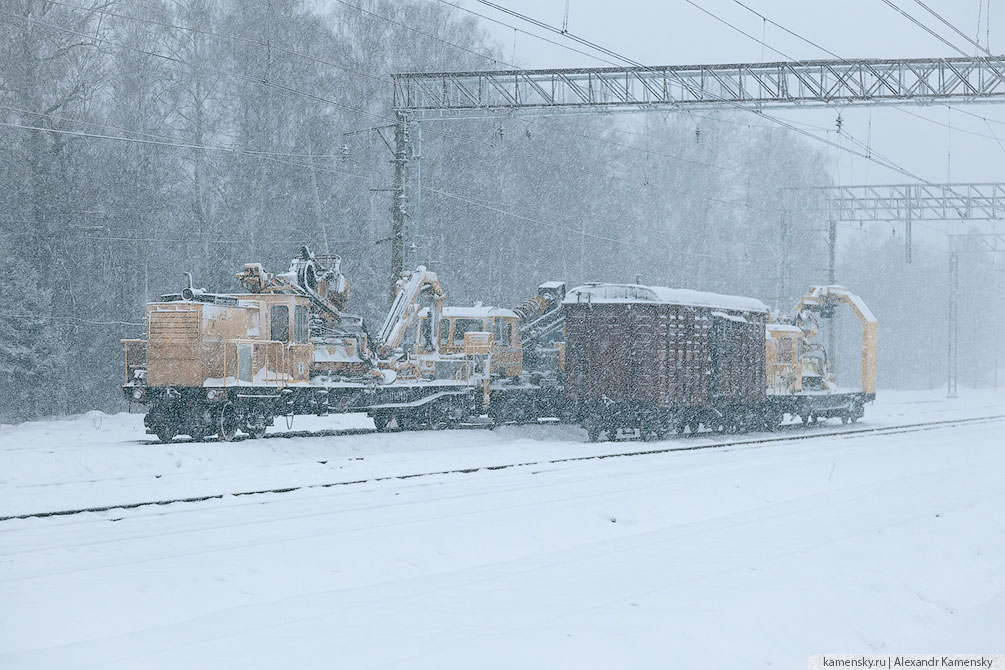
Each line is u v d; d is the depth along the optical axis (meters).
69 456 35.84
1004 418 87.00
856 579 19.30
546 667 13.09
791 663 15.10
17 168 77.50
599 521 27.62
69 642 15.43
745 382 65.81
